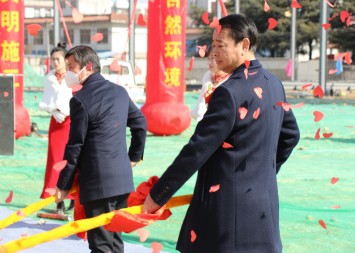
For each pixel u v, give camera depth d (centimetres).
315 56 5878
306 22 4834
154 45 1362
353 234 611
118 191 430
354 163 1050
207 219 306
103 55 4303
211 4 5200
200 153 298
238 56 318
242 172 303
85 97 429
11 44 1246
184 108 1388
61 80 653
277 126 320
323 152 1170
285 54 5300
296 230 623
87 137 430
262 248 305
